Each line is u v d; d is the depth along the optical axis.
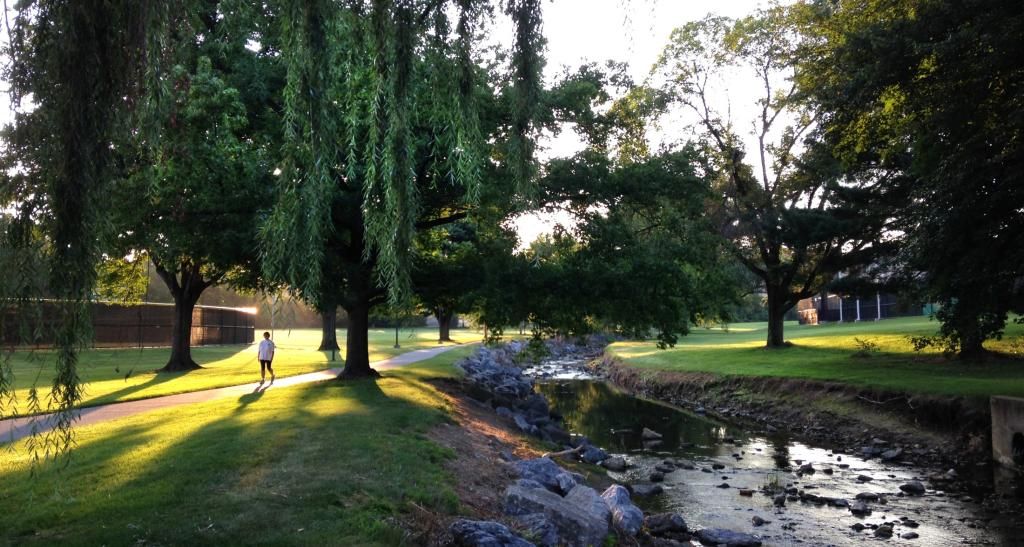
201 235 14.80
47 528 6.11
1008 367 21.67
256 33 14.33
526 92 6.04
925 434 16.88
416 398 15.66
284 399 15.07
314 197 5.75
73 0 4.62
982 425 15.59
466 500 8.20
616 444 18.59
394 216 5.99
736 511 11.49
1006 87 13.62
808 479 13.96
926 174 15.76
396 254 6.04
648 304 17.66
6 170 4.92
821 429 19.78
